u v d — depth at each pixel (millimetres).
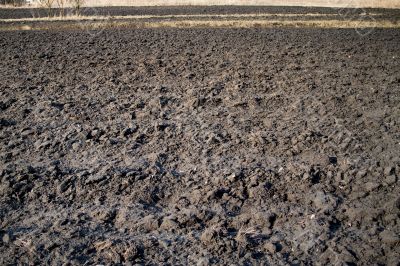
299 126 6723
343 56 12586
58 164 5445
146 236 3934
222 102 8031
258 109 7629
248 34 17562
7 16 29641
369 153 5719
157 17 26484
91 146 6008
